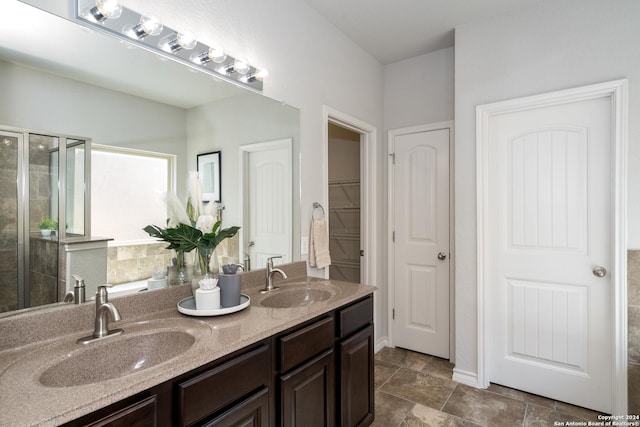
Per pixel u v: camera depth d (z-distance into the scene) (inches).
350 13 91.8
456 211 98.9
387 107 123.5
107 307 42.5
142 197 55.1
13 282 41.8
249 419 44.8
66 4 46.4
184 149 61.1
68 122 47.1
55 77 45.9
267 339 48.5
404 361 111.3
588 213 83.9
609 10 79.4
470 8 90.0
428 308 116.0
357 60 108.4
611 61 79.1
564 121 86.7
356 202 146.5
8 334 39.9
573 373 85.7
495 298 96.0
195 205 62.2
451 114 110.7
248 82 71.6
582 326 84.7
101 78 50.4
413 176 118.6
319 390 58.5
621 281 77.4
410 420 78.8
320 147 91.9
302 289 75.8
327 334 60.7
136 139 54.5
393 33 102.0
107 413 30.5
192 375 38.1
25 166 43.2
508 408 83.9
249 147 72.9
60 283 45.7
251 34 71.9
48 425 26.3
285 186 81.7
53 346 41.1
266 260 77.0
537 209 90.3
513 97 90.6
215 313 52.1
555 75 85.5
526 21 89.0
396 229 122.3
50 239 45.2
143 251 54.5
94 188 49.7
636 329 76.1
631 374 76.5
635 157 76.2
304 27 86.6
